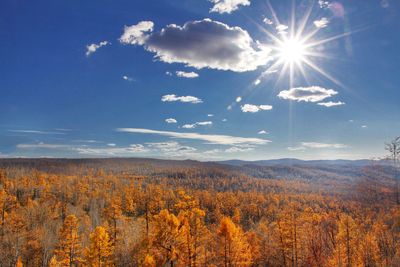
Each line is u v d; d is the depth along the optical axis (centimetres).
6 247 5400
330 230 4912
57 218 8031
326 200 12731
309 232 4694
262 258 4925
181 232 3672
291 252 4428
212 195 13788
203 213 3803
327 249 4391
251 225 9544
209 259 3978
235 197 13325
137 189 12744
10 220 6631
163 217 3744
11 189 11444
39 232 6003
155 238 3756
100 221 7812
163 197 10819
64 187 12469
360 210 6116
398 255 4234
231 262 3706
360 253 4191
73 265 4497
